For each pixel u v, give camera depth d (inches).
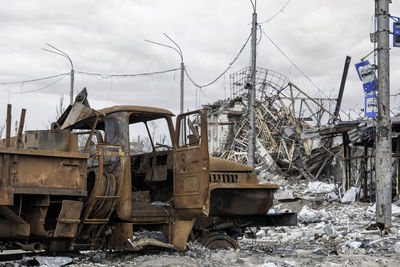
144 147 429.7
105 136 372.2
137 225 384.2
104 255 362.6
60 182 324.8
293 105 1373.0
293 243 481.7
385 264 328.8
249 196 418.3
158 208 379.9
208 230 411.5
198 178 363.9
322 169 1214.3
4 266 316.5
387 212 514.0
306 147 1202.0
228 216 430.9
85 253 374.3
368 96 535.2
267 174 1234.0
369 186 902.4
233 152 1429.6
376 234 488.7
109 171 362.6
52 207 343.3
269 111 1412.4
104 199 344.5
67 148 357.7
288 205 828.0
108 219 353.7
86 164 337.7
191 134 381.7
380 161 521.0
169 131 391.5
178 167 381.7
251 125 741.9
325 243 469.1
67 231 325.7
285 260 360.8
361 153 1119.6
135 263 340.8
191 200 367.2
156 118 398.9
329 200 865.5
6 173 303.4
